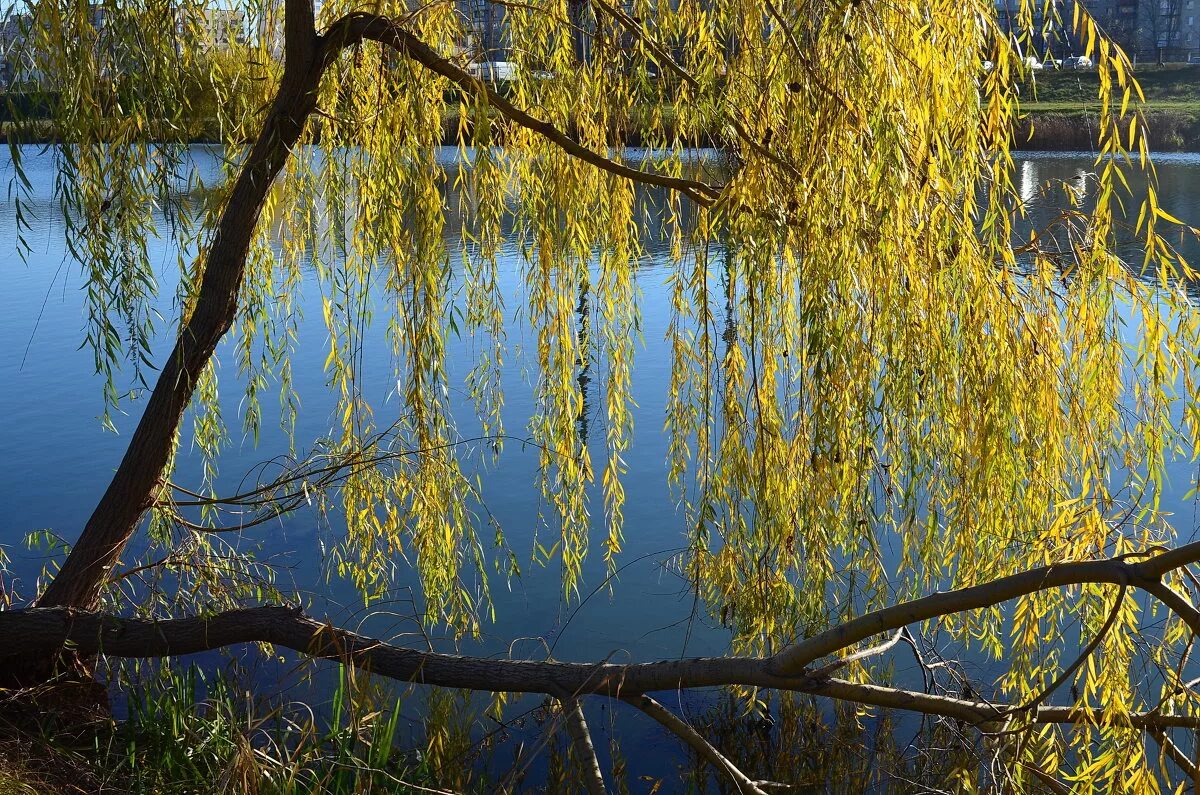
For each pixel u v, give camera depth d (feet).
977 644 16.35
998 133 11.64
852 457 12.16
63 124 10.88
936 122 11.49
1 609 12.84
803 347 12.24
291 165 14.24
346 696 14.14
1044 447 11.92
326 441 14.84
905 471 12.57
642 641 16.85
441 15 13.76
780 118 12.41
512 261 40.91
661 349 33.42
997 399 11.53
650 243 45.03
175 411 12.55
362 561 14.69
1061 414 11.96
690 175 13.62
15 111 10.93
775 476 12.76
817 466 11.59
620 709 15.24
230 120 12.99
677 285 14.39
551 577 19.11
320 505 14.67
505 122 13.89
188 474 23.63
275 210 14.38
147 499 12.85
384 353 32.58
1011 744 11.44
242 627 11.99
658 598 18.29
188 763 11.68
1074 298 12.02
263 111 13.70
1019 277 12.37
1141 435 11.95
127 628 11.91
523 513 21.74
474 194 13.91
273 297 14.92
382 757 12.17
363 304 14.14
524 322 32.37
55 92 10.89
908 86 11.37
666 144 14.34
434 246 13.19
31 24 10.90
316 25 13.67
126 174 11.27
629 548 20.18
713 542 19.85
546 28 13.79
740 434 12.82
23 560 19.13
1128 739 9.67
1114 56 10.84
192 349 12.33
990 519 11.82
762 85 12.56
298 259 14.73
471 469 23.86
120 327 14.60
